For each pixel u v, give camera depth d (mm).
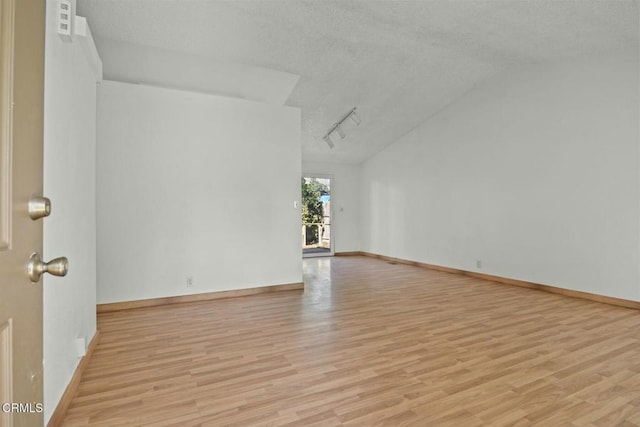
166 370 2242
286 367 2279
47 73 1570
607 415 1721
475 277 5629
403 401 1854
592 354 2477
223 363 2346
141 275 3789
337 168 8719
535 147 4766
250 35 3801
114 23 3447
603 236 4035
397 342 2723
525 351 2533
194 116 4070
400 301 4047
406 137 7219
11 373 740
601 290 4039
